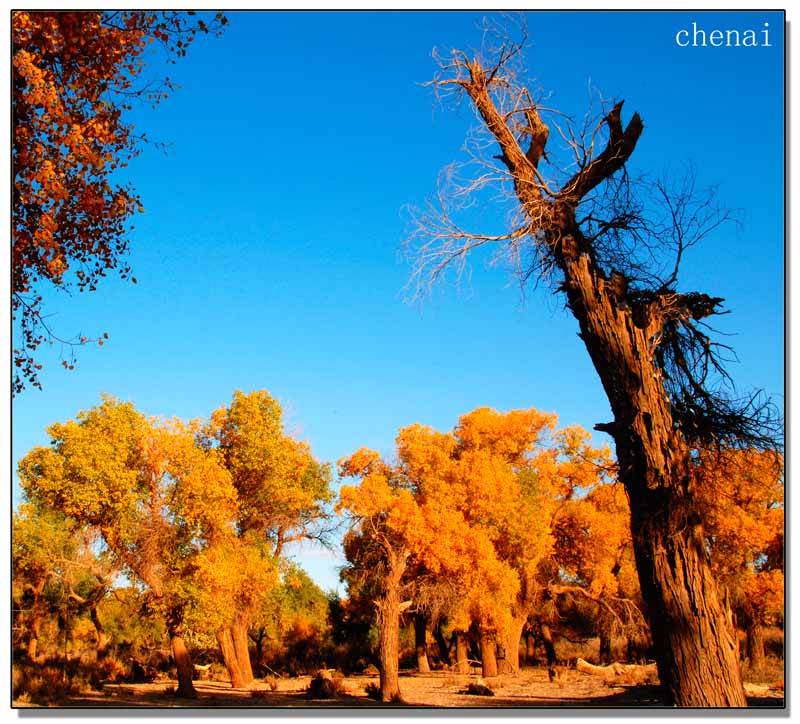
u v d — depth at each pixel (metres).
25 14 11.62
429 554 33.69
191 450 30.36
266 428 35.75
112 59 12.98
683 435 10.07
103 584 30.84
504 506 37.94
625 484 9.64
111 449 28.69
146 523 29.50
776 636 44.16
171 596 29.00
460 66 10.86
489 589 35.38
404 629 60.06
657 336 9.73
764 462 10.70
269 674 46.19
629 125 10.15
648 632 44.19
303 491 37.41
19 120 12.02
